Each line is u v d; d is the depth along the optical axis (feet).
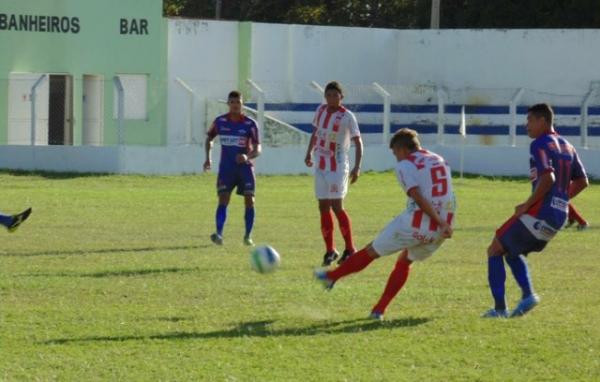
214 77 275.18
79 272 92.79
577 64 287.28
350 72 295.69
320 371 58.85
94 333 67.51
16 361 60.29
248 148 114.73
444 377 57.98
